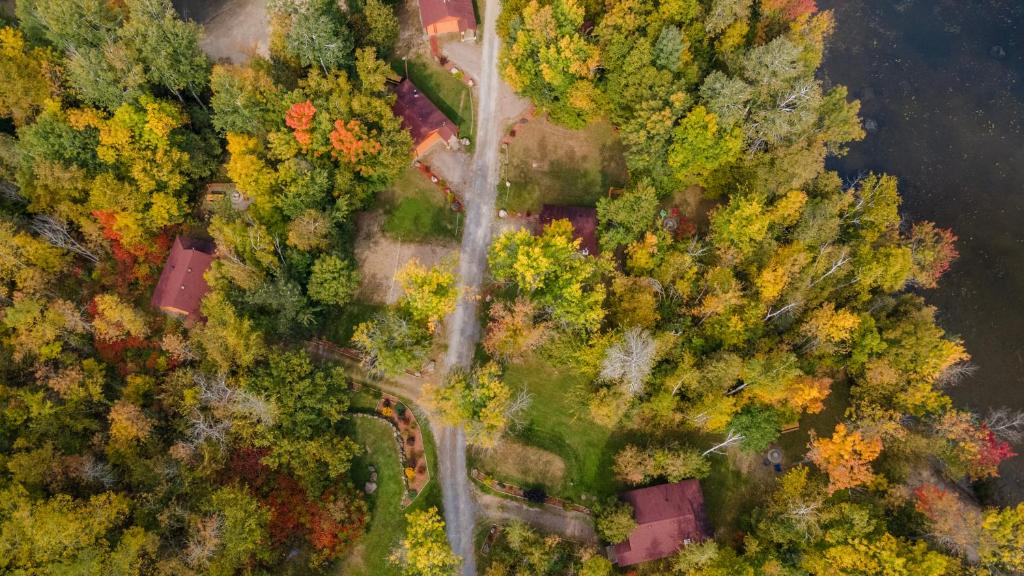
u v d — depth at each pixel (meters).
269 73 75.62
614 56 74.94
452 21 86.56
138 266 75.75
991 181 92.06
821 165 74.19
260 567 67.25
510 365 77.44
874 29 98.38
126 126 70.31
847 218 80.06
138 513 63.50
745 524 73.69
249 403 64.56
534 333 70.50
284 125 73.94
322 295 70.75
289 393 67.38
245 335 67.50
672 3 72.81
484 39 89.44
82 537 59.38
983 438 71.19
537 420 76.00
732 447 76.56
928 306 80.44
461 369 73.88
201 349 70.12
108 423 68.75
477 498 73.56
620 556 68.81
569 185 84.31
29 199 73.25
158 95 76.31
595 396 70.31
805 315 75.38
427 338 71.88
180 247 74.44
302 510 67.88
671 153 74.69
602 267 72.81
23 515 58.53
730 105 70.44
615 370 66.00
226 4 88.56
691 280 75.06
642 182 75.38
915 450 71.62
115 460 65.31
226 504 64.06
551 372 77.19
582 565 69.25
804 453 76.69
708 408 69.94
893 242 79.00
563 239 69.62
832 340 74.38
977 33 98.06
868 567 64.81
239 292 69.88
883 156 93.69
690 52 77.00
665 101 73.50
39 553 58.72
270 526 67.25
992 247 89.50
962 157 93.12
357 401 75.12
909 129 94.50
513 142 85.31
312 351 76.75
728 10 71.94
